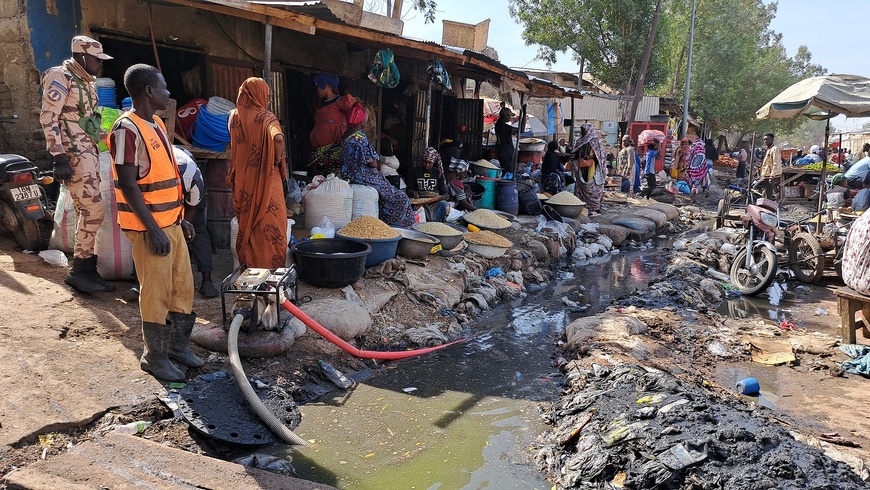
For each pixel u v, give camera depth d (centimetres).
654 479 328
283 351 467
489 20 1268
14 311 434
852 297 602
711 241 1148
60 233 554
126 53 782
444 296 663
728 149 4300
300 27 641
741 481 315
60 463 294
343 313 530
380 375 500
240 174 548
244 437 362
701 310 734
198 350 443
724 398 455
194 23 787
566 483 352
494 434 412
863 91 992
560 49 2769
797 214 1488
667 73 2902
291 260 600
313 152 859
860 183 1228
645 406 397
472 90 1792
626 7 2631
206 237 530
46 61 670
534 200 1138
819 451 356
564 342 603
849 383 524
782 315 753
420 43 793
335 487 332
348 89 1091
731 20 3441
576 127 2539
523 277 865
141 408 357
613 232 1223
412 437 401
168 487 289
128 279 529
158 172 369
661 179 2144
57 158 456
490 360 554
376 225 666
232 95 856
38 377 363
